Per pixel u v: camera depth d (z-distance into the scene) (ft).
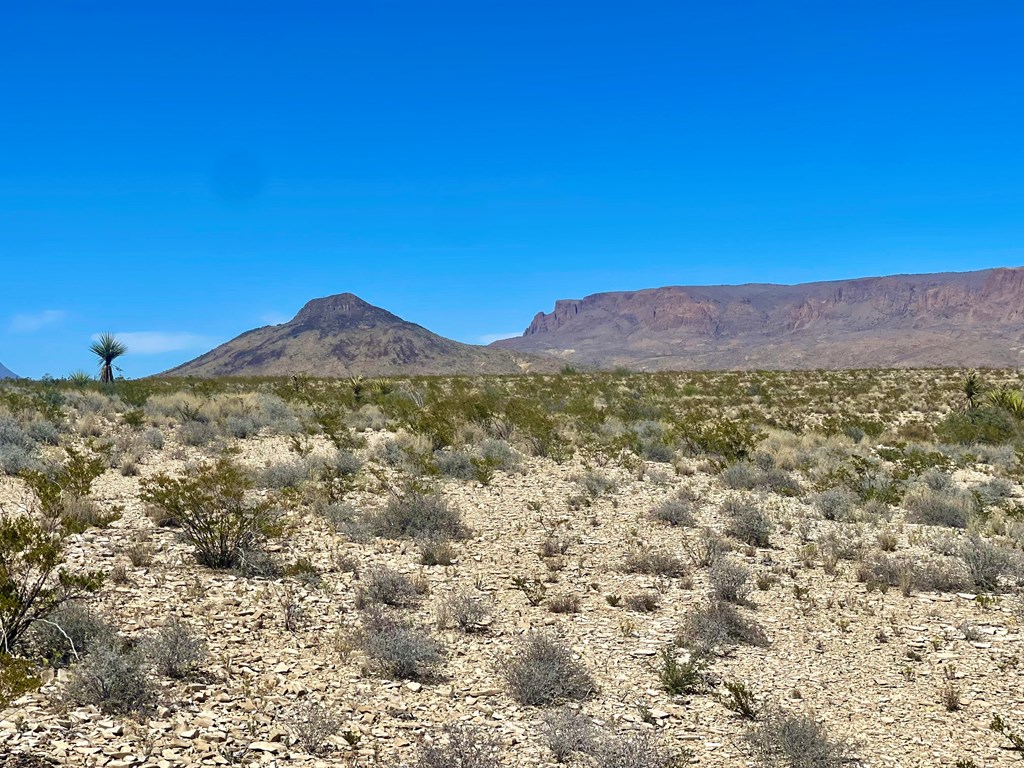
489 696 24.29
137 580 31.55
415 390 133.08
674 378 178.09
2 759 17.63
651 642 29.48
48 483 38.11
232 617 28.76
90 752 18.51
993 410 92.99
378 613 29.53
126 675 21.38
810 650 29.27
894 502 54.60
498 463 64.08
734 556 41.32
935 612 33.68
